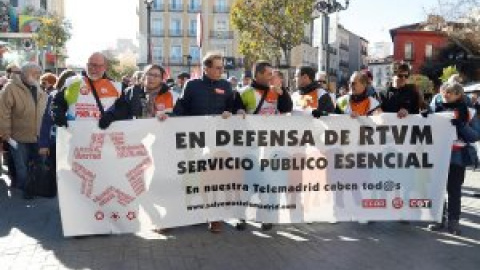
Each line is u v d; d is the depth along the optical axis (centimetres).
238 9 3594
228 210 661
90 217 623
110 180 624
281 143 655
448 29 3002
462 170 664
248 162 656
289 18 3453
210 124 645
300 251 593
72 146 615
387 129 663
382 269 538
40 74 897
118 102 642
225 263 550
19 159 861
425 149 666
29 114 864
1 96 855
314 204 667
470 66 4297
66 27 5050
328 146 661
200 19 1435
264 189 660
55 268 531
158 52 6844
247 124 650
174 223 643
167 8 6781
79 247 599
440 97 709
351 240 638
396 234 665
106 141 621
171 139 637
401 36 6600
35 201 833
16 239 629
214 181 653
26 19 4753
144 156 631
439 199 669
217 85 670
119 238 635
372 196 671
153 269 530
